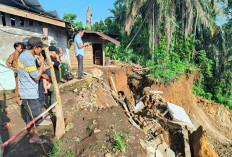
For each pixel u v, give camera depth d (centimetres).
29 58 362
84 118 542
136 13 1744
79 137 464
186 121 880
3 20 848
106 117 557
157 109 982
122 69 1326
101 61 1349
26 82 376
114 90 1092
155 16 1741
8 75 758
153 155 475
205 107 1572
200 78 1728
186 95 1430
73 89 700
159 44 1714
